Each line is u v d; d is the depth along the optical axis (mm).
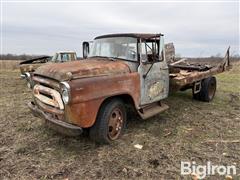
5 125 5645
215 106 7773
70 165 3953
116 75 4617
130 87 4898
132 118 6250
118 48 5434
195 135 5320
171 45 8781
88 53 6016
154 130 5520
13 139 4887
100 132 4477
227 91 10273
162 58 5965
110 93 4418
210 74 8172
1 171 3750
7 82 12742
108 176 3680
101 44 5719
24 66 11961
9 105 7457
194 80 7172
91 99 4113
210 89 8273
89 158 4180
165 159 4211
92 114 4180
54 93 4141
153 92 5656
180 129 5641
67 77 3953
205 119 6426
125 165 3984
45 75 4246
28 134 5141
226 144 4895
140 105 5270
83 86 4008
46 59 13180
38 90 4512
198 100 8328
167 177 3680
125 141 4867
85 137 4973
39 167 3881
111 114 4566
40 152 4371
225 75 16266
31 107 4820
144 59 5348
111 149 4512
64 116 4078
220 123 6145
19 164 3957
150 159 4188
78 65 4504
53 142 4770
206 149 4641
